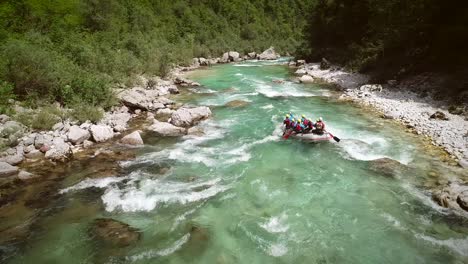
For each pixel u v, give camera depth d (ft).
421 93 62.54
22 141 41.57
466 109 50.55
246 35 205.05
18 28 81.05
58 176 35.35
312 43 139.64
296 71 111.86
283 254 24.04
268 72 112.16
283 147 43.75
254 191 32.78
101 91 57.47
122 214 28.96
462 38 62.75
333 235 26.05
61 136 43.96
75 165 38.06
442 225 26.73
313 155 41.04
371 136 46.32
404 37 78.79
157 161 39.45
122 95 62.23
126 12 135.13
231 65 136.98
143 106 59.88
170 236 26.08
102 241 25.36
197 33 168.96
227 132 49.65
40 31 83.71
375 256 23.66
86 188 33.06
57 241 25.30
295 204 30.45
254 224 27.58
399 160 38.24
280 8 268.41
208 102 68.08
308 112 59.00
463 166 35.40
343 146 43.14
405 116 53.21
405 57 77.92
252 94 74.95
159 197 31.63
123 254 23.98
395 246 24.61
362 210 29.27
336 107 62.13
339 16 121.90
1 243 24.99
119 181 34.50
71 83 56.95
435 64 68.44
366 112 58.18
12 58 53.62
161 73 98.07
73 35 85.51
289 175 36.04
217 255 23.94
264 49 193.06
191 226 27.32
